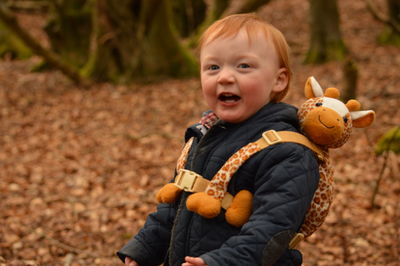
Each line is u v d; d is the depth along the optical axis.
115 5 13.17
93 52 13.52
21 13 22.44
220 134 2.13
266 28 2.10
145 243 2.33
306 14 20.88
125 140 8.83
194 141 2.29
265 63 2.06
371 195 5.96
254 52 2.04
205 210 1.96
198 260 1.84
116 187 6.77
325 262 4.55
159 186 6.79
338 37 14.02
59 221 5.60
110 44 13.23
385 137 7.21
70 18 14.87
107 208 6.01
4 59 16.50
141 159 7.87
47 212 5.86
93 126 9.70
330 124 2.02
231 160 2.01
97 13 13.29
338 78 11.77
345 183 6.38
